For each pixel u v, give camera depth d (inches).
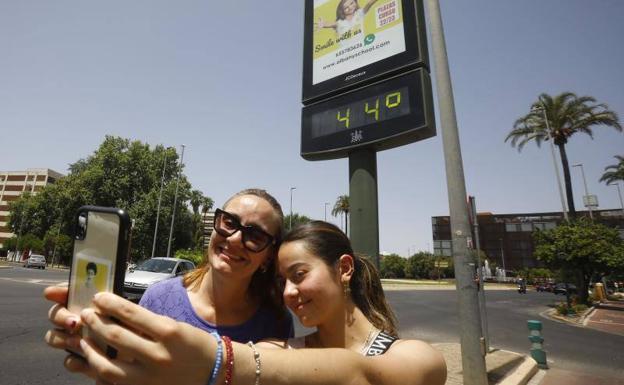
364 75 230.2
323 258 51.1
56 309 31.6
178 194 1610.5
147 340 25.0
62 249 1705.2
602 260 791.7
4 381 163.6
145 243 1501.0
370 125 219.5
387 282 1812.3
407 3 221.9
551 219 3127.5
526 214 3213.6
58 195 1664.6
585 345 377.7
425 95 203.9
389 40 224.8
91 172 1518.2
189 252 1338.6
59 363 191.6
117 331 25.0
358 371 32.6
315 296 49.5
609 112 980.6
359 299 57.8
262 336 65.9
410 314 569.6
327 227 54.8
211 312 64.6
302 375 29.4
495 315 650.2
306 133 250.7
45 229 1891.0
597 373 263.7
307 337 55.8
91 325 26.2
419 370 36.4
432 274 2642.7
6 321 278.8
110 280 31.4
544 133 1063.6
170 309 66.0
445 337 375.2
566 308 700.7
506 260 3152.1
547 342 387.2
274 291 67.2
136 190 1562.5
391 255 2881.4
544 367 268.4
